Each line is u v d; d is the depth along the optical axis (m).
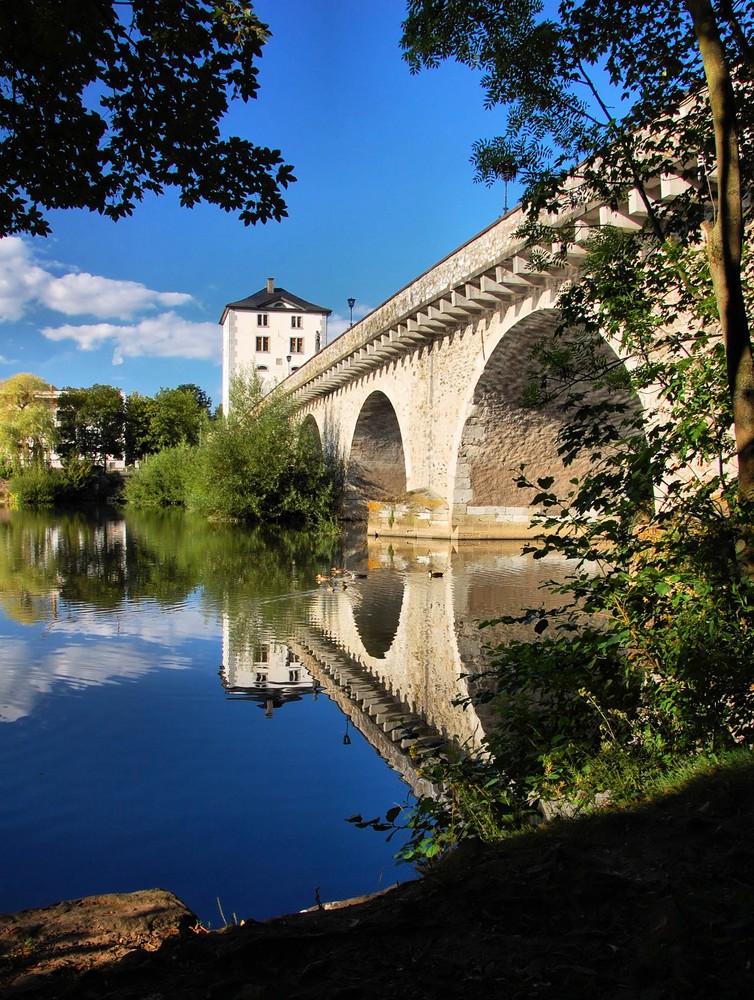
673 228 5.00
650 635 4.20
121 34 4.39
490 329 19.69
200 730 6.26
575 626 4.53
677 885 2.44
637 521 4.36
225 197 5.11
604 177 5.15
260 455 32.78
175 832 4.39
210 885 3.81
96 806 4.78
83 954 2.62
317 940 2.40
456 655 9.05
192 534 27.59
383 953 2.30
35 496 55.09
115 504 57.00
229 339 63.28
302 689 7.62
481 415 21.67
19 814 4.66
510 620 4.66
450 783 4.21
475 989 2.03
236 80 4.73
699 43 3.94
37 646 9.50
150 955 2.45
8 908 3.58
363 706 7.02
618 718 4.20
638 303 4.83
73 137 4.73
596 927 2.32
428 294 21.44
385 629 10.58
